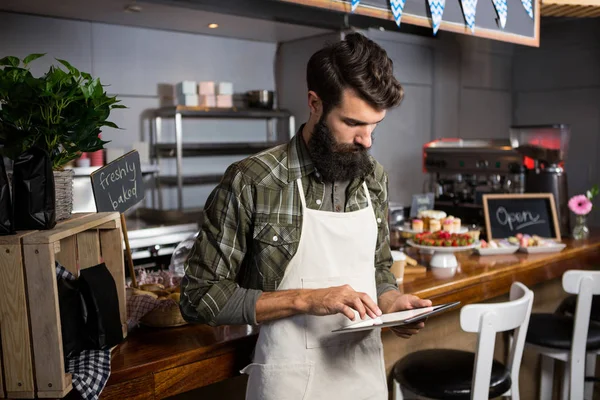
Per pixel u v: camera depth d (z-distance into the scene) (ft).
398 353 7.89
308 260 4.92
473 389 6.25
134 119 14.49
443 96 18.80
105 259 5.45
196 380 5.31
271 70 16.83
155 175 14.73
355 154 4.68
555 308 10.23
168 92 14.98
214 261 4.81
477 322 6.11
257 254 4.89
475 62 19.97
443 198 13.83
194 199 15.66
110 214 5.34
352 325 4.69
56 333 4.29
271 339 4.99
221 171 16.12
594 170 19.79
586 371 9.52
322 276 4.97
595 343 8.32
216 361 5.43
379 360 5.46
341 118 4.47
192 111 14.15
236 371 5.56
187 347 5.31
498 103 21.27
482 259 8.96
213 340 5.49
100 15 13.14
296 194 4.90
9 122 4.79
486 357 6.19
